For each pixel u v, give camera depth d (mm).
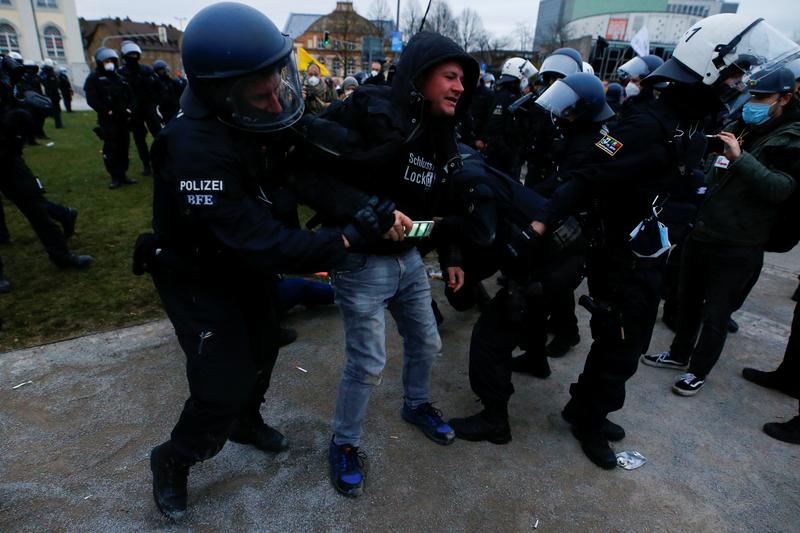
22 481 2025
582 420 2404
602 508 2074
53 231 3900
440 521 1966
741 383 3074
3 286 3615
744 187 2617
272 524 1908
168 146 1436
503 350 2305
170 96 7621
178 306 1653
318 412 2555
